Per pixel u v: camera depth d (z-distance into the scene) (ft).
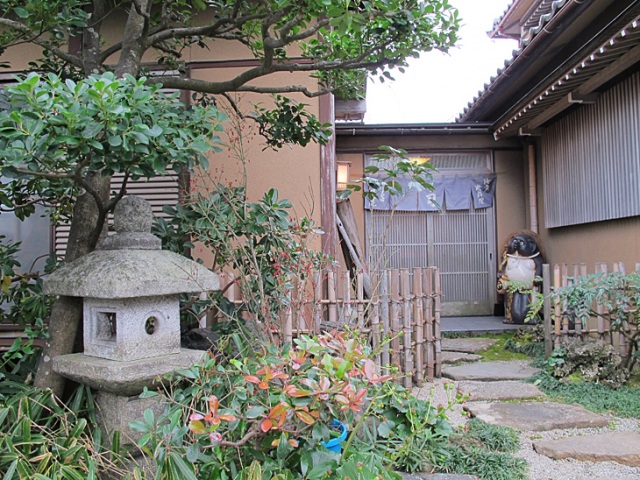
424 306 14.96
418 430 8.11
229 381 6.73
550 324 15.90
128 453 6.75
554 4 16.62
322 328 12.60
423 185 10.28
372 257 13.87
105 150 6.04
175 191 15.75
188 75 16.58
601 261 19.12
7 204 8.87
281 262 10.10
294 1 8.30
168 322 7.32
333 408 5.97
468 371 15.51
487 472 8.74
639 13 12.57
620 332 14.20
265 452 6.25
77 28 10.86
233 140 13.34
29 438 6.30
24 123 5.55
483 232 26.58
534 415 11.50
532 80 22.80
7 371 8.98
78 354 7.50
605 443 9.86
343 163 24.12
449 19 9.00
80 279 6.79
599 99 18.58
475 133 25.45
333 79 12.35
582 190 19.97
